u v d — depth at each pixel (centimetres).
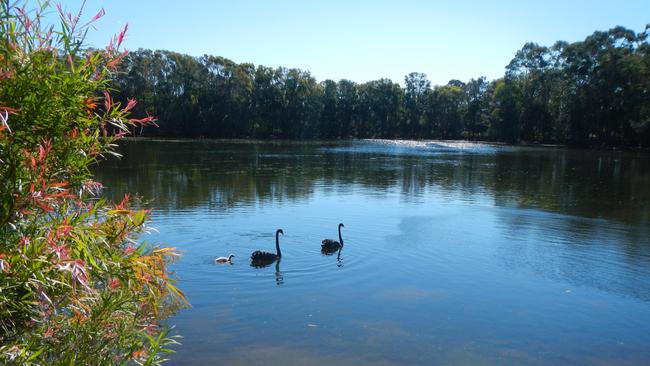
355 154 6109
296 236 1788
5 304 460
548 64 8844
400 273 1398
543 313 1140
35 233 463
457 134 11656
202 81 8938
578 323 1089
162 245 1589
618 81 7162
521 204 2611
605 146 7919
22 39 463
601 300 1229
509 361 910
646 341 1009
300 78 9919
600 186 3388
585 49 7631
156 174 3456
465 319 1090
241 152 5894
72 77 479
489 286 1310
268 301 1148
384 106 11269
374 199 2648
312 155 5784
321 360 880
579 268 1481
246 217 2070
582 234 1920
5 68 452
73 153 511
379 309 1127
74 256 466
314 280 1309
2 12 443
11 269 419
